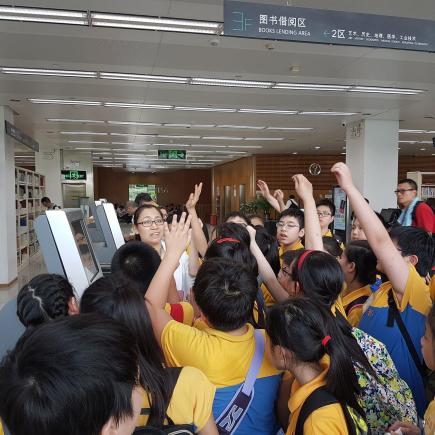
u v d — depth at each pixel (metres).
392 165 10.38
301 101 8.27
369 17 3.82
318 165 18.81
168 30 4.64
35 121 10.50
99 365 0.56
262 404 1.27
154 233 2.57
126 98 7.95
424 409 1.60
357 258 2.15
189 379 1.02
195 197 2.67
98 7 4.09
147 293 1.33
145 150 17.39
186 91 7.45
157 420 0.93
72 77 6.54
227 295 1.25
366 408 1.31
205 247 2.61
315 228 1.97
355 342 1.30
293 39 3.70
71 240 1.55
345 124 11.00
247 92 7.54
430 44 3.95
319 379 1.12
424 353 1.22
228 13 3.59
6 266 8.05
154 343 1.05
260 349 1.31
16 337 1.57
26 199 10.54
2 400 0.55
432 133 12.48
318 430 1.02
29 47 5.21
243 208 18.03
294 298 1.23
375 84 7.01
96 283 1.10
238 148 16.81
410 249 1.89
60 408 0.53
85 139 13.96
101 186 33.38
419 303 1.64
